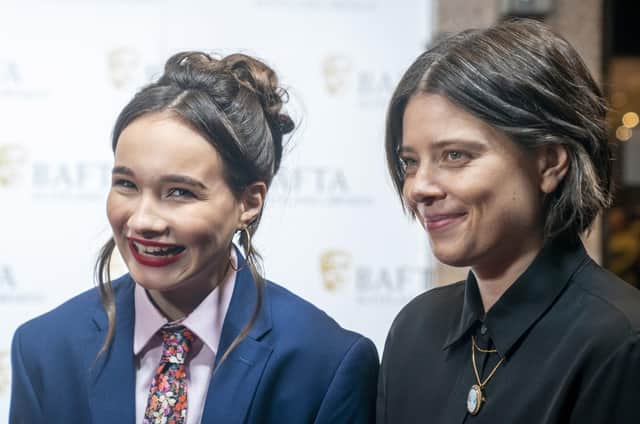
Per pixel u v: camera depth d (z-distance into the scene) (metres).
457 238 2.12
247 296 2.55
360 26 5.54
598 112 2.12
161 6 5.45
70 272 5.39
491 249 2.13
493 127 2.04
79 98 5.41
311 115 5.51
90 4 5.41
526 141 2.04
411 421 2.39
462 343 2.35
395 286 5.54
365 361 2.59
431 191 2.11
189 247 2.27
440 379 2.36
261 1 5.49
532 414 2.05
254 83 2.44
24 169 5.37
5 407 5.29
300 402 2.46
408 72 2.18
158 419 2.36
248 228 2.47
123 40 5.43
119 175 2.27
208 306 2.47
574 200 2.10
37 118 5.39
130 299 2.53
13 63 5.38
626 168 6.03
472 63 2.05
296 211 5.46
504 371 2.16
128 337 2.46
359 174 5.53
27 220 5.37
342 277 5.50
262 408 2.42
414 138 2.13
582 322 2.06
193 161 2.24
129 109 2.31
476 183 2.06
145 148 2.22
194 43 5.47
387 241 5.53
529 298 2.16
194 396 2.42
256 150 2.37
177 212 2.25
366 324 5.53
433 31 5.58
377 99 5.55
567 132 2.05
